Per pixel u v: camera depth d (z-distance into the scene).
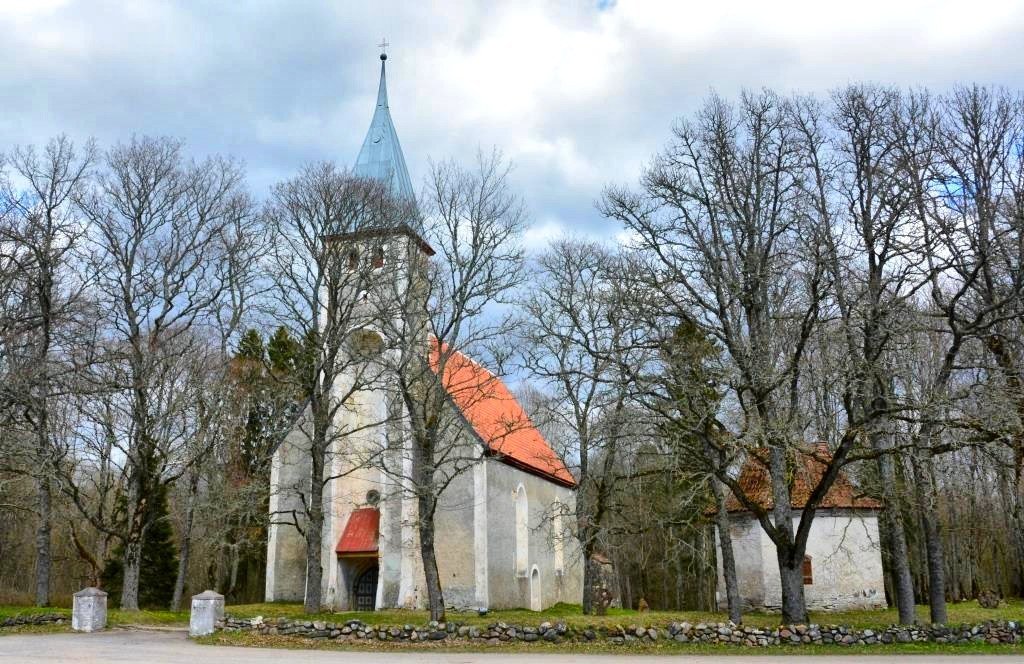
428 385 29.36
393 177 38.03
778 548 23.81
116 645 23.34
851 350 22.61
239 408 37.09
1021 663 18.89
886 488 24.02
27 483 38.75
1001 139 26.28
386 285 31.45
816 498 23.41
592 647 22.70
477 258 28.62
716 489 26.92
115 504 37.09
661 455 26.62
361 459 32.19
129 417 31.75
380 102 40.22
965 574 39.97
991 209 25.25
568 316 30.94
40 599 30.97
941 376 23.08
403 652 22.23
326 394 31.84
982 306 25.61
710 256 24.45
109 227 32.56
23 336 30.91
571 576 46.28
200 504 32.84
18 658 20.03
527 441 45.19
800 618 23.33
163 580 46.16
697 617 29.83
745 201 24.78
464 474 35.00
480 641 23.55
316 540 29.78
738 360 22.66
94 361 30.50
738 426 22.44
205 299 34.50
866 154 25.28
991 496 37.59
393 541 35.25
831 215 25.22
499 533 36.50
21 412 30.62
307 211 30.47
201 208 34.28
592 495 33.91
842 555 32.84
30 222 31.31
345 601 35.94
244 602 47.69
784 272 23.77
